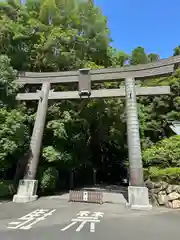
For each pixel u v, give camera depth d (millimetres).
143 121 21891
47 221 8812
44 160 17422
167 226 8258
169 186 12188
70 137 18359
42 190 16750
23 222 8617
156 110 22234
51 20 20219
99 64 22969
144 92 14836
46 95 16250
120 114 21562
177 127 21250
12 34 16609
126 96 14719
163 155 14414
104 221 8914
